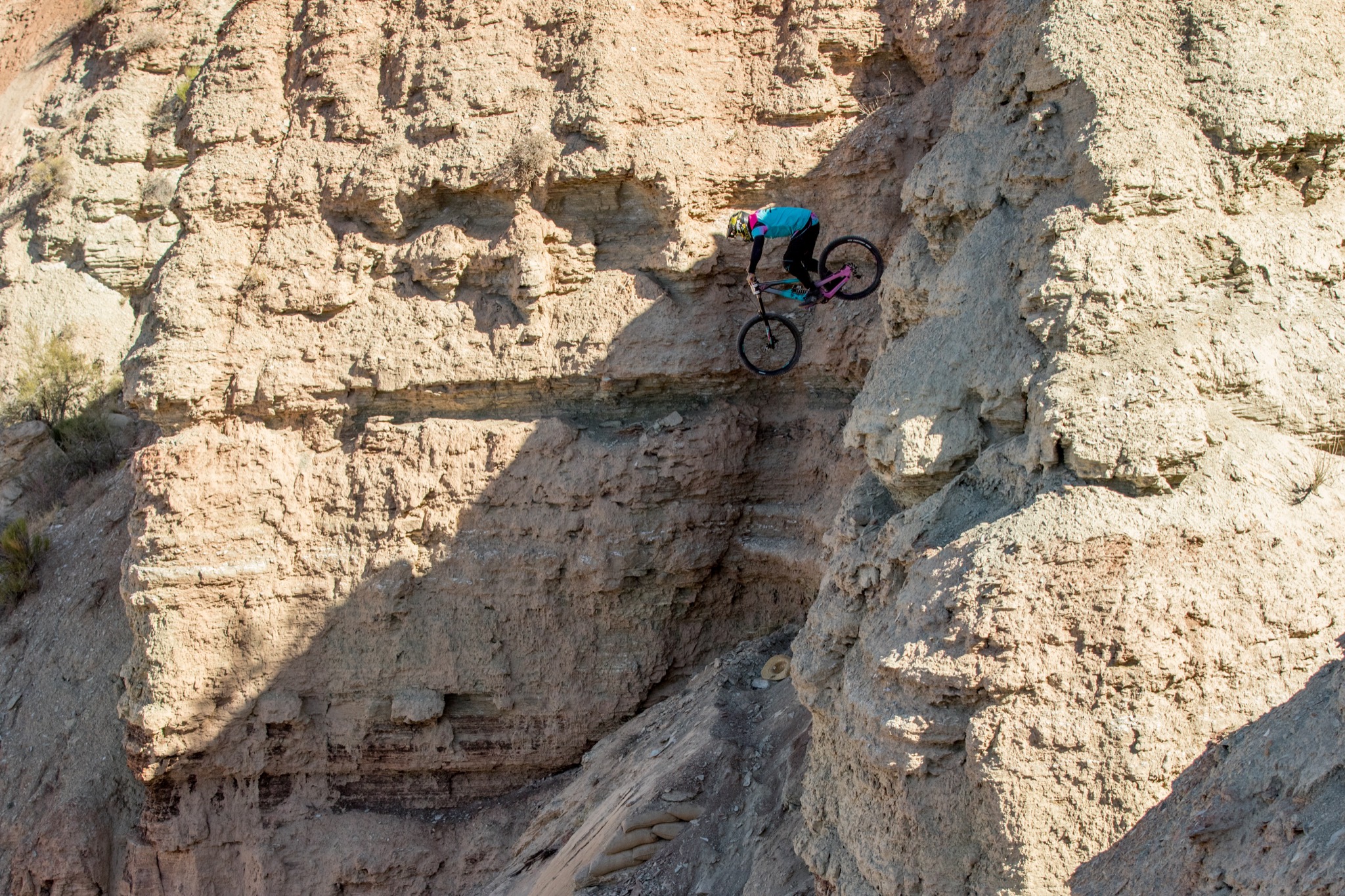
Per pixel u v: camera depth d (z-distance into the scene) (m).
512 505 12.73
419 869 13.05
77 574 18.59
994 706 6.96
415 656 12.98
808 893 8.55
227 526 12.94
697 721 11.40
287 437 13.12
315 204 13.06
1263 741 6.30
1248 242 7.95
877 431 8.61
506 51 12.73
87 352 22.30
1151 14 8.47
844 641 8.35
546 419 12.78
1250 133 8.08
